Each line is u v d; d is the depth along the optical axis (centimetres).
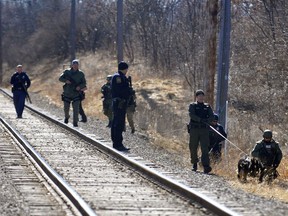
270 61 7062
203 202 2450
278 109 6600
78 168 3403
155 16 12444
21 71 6475
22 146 4253
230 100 7250
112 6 15312
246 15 8144
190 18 9825
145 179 3103
